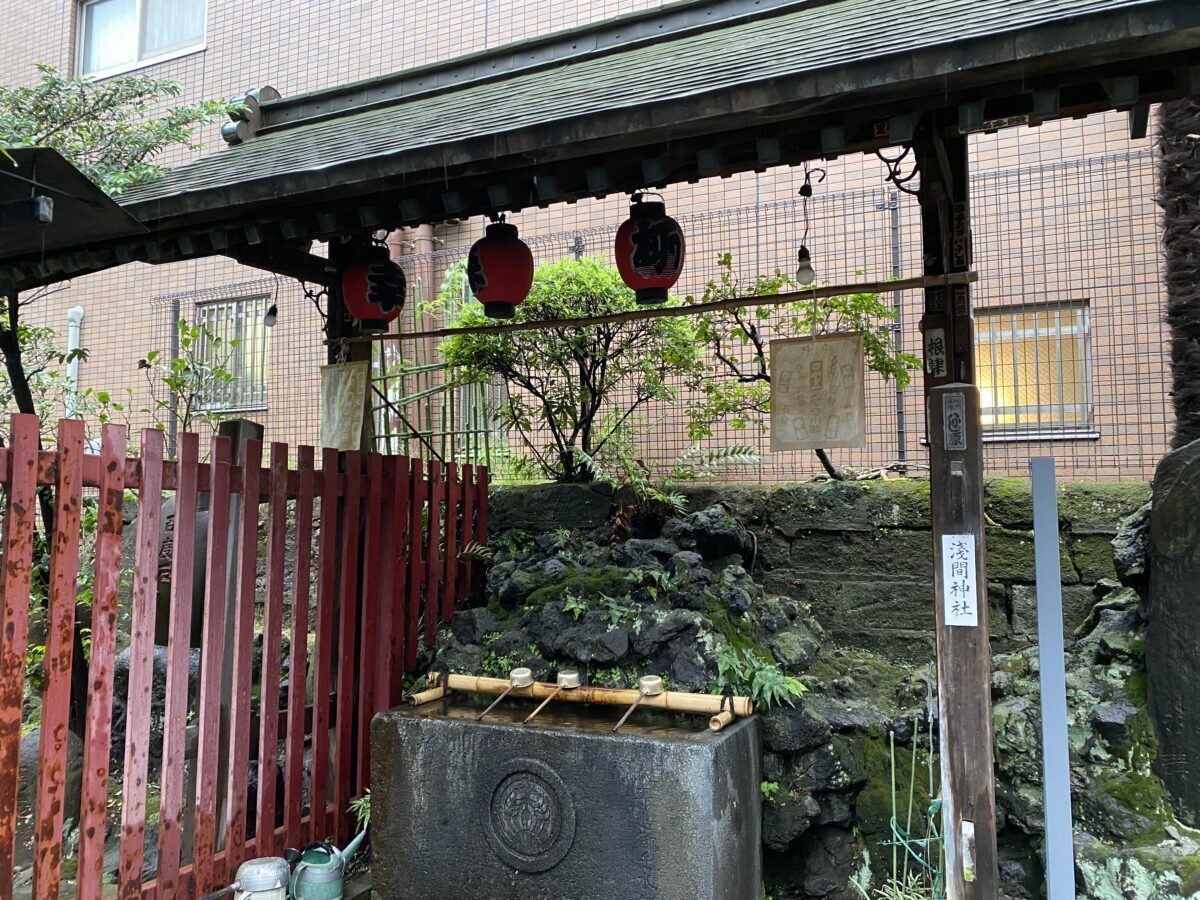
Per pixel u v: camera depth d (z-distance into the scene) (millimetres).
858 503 4699
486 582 4793
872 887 3572
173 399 7961
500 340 5461
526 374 5750
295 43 9367
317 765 3859
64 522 2871
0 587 2764
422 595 4602
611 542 4945
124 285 10094
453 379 6121
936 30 2703
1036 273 5832
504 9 8305
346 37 9117
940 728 2969
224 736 3729
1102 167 5723
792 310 5902
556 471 5797
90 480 2955
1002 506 4402
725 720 3225
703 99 2828
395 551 4258
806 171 3811
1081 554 4242
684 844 2914
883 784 3684
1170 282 4402
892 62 2594
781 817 3535
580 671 3766
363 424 4789
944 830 2928
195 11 10172
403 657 4332
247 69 9641
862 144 3285
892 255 6121
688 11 4031
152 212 3861
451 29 8516
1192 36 2324
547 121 3078
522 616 4137
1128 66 2654
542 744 3156
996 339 5906
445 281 6711
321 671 3867
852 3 3562
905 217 6223
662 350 5430
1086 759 3340
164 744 3193
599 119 2996
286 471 3709
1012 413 5809
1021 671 3799
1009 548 4355
